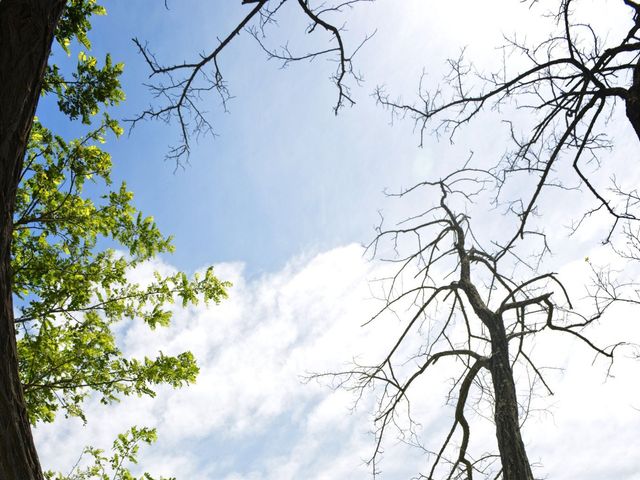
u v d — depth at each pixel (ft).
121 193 26.78
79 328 25.36
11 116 10.21
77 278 24.50
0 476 9.27
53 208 24.63
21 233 24.84
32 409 23.02
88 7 24.08
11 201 10.33
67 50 24.39
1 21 10.44
